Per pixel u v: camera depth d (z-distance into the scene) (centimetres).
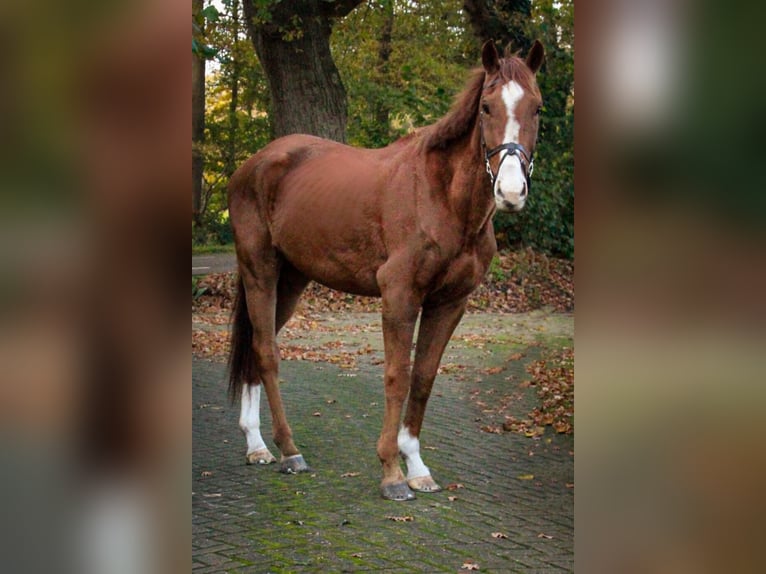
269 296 489
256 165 496
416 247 413
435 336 440
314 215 455
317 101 1240
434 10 1642
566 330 992
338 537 358
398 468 423
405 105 1448
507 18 1387
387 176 433
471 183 400
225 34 1628
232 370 496
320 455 500
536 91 371
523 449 515
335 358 833
